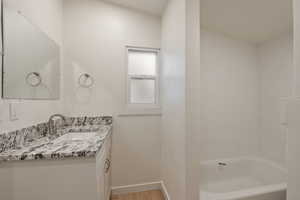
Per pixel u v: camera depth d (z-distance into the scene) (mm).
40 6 1422
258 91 2314
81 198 948
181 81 1366
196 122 1279
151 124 2125
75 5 1946
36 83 1346
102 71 1998
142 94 2219
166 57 1903
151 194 2012
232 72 2254
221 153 2230
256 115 2316
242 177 2215
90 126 1840
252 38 2197
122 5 2045
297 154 491
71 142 1159
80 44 1949
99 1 1995
